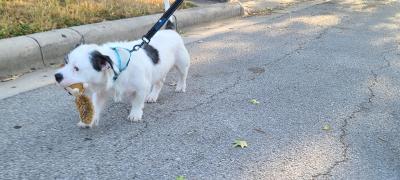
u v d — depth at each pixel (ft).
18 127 4.73
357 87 6.48
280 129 5.01
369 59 7.89
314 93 6.16
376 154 4.55
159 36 5.32
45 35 6.81
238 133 4.86
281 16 11.35
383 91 6.37
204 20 10.09
